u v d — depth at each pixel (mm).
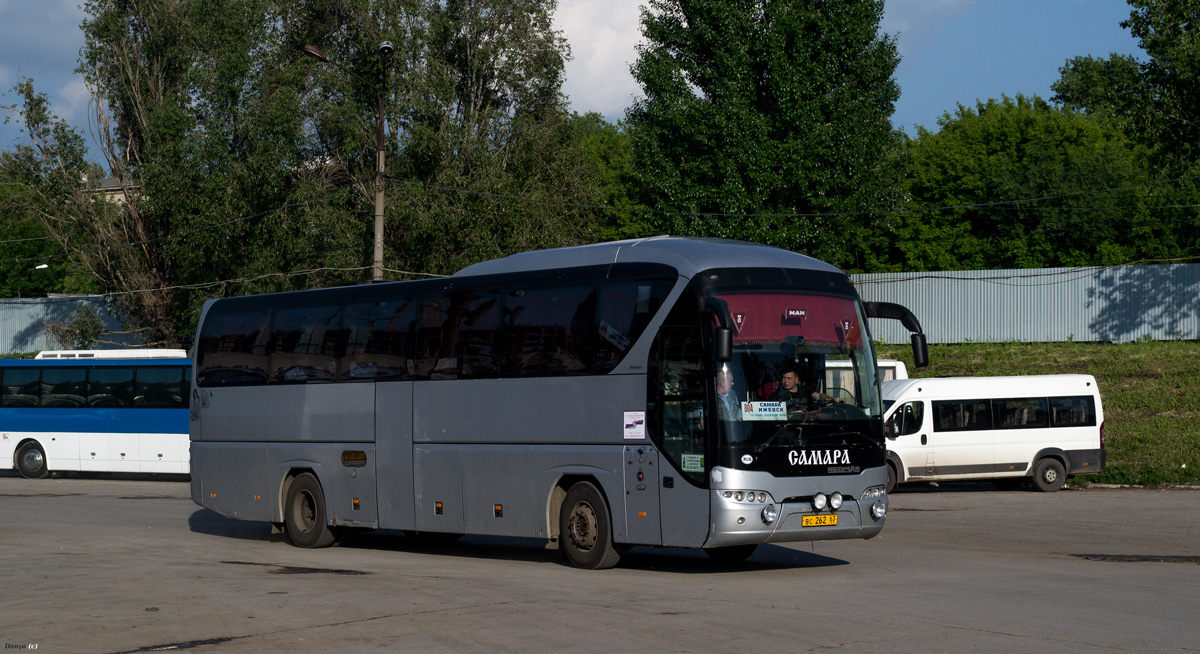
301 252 40219
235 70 41625
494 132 42875
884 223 42438
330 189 41625
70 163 44625
